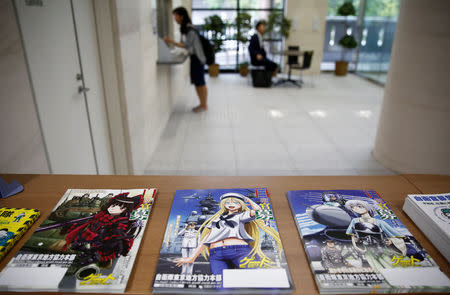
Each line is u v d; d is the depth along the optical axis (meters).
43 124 1.92
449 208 1.00
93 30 2.62
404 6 3.30
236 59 9.54
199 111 5.79
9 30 1.60
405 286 0.79
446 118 3.05
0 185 1.19
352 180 1.31
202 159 3.92
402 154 3.49
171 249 0.92
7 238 0.92
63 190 1.22
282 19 8.53
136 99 3.27
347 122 5.29
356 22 9.38
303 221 1.03
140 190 1.20
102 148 2.88
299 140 4.53
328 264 0.86
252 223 1.03
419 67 3.13
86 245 0.92
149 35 3.89
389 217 1.06
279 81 8.10
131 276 0.84
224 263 0.87
